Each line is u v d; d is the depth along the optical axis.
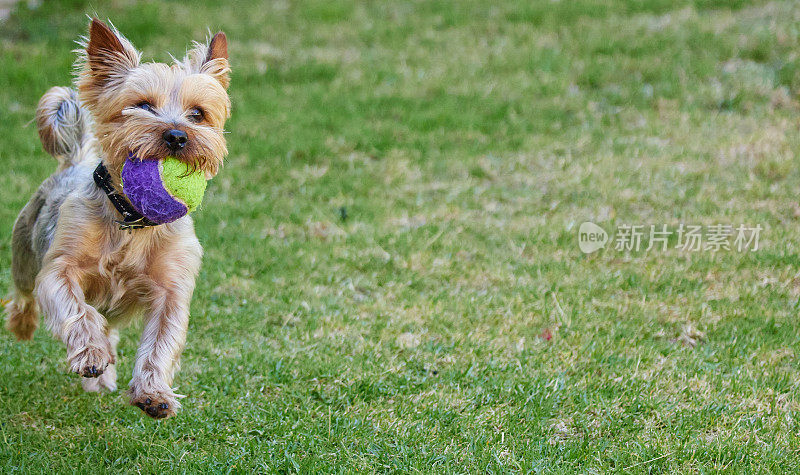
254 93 15.54
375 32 18.73
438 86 15.87
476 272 9.67
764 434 6.46
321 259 9.93
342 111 14.86
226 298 8.88
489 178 12.54
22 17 18.50
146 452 6.10
